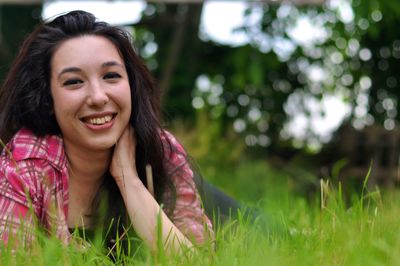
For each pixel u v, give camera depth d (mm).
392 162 8289
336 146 9219
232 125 9547
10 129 3389
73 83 3195
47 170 3258
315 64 9305
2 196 3166
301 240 2883
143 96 3424
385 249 2561
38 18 9656
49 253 2572
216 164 8281
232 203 4113
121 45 3312
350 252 2609
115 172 3369
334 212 3164
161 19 9227
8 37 9477
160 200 3527
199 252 2730
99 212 3428
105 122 3223
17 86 3330
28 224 3066
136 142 3445
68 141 3324
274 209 3805
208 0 7891
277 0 8016
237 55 8820
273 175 7902
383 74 9680
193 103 9531
